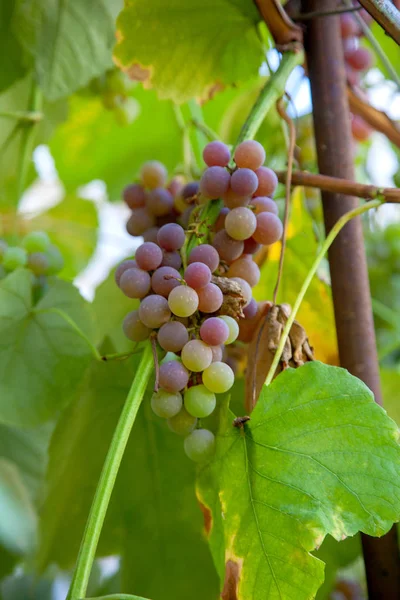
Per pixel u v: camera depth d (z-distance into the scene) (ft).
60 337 2.14
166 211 2.12
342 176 2.11
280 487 1.67
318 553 2.09
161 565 2.16
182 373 1.71
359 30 2.48
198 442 1.79
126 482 2.14
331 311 2.31
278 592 1.64
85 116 3.10
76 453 2.17
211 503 1.85
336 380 1.69
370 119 2.43
